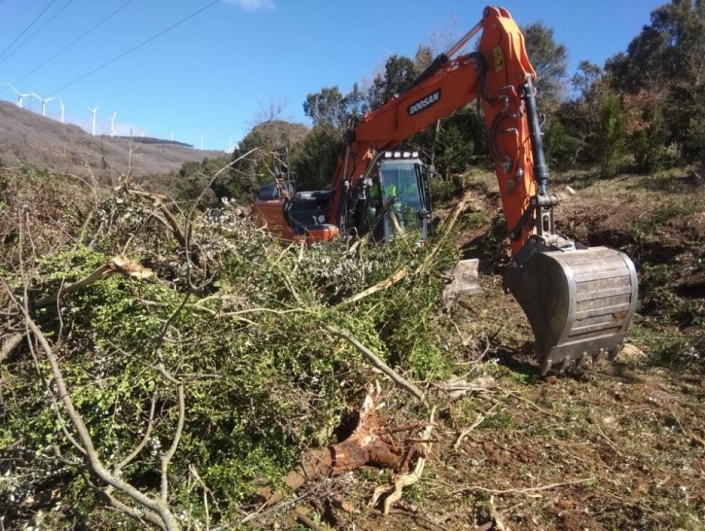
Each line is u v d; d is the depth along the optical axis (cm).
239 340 330
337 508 323
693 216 889
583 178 1388
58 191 505
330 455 341
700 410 468
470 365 502
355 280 466
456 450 396
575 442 418
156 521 224
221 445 315
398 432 377
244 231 460
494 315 727
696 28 2464
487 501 341
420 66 2256
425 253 514
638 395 497
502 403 470
